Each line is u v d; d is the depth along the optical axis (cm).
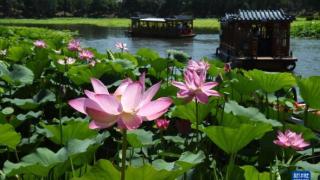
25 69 661
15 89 674
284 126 455
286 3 10481
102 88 231
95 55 965
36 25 9194
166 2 11794
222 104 512
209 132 347
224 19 3219
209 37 5650
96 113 208
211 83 343
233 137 344
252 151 440
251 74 534
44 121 525
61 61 728
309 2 10656
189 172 359
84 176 247
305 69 2722
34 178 350
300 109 570
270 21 2612
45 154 345
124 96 211
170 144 481
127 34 5831
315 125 504
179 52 881
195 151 403
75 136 406
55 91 690
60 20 11494
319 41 4775
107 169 246
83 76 629
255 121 430
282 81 516
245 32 2630
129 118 210
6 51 977
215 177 363
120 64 706
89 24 9625
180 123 466
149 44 4534
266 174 338
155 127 477
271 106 606
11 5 12644
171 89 542
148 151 445
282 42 2614
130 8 12788
